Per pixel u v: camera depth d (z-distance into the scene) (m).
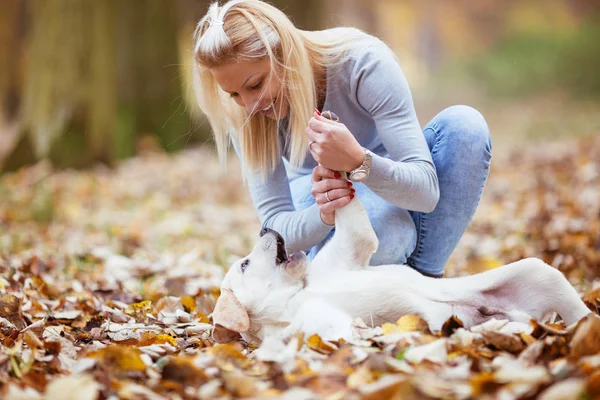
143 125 13.48
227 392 2.61
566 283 3.44
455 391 2.40
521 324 3.27
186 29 17.48
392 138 3.57
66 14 12.05
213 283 5.23
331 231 3.96
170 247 7.04
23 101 12.32
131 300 4.82
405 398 2.38
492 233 7.01
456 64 32.94
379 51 3.66
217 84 3.67
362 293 3.45
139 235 7.39
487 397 2.37
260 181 3.94
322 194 3.52
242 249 6.87
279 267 3.56
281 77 3.41
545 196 8.08
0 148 16.61
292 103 3.48
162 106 13.63
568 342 2.98
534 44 30.38
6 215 8.34
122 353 2.88
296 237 3.75
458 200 3.85
